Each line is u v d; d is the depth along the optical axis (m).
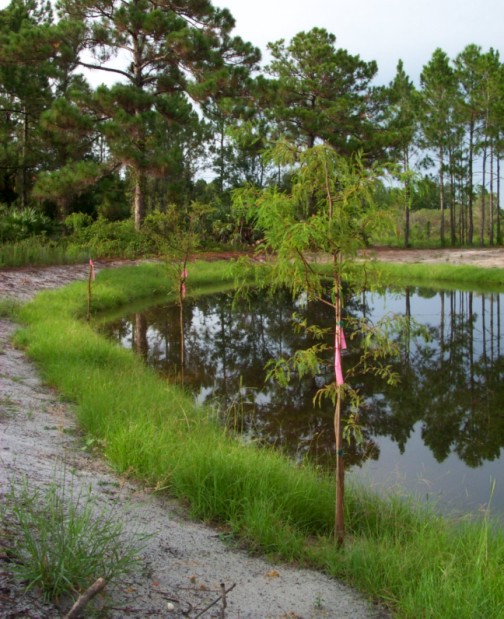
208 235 32.91
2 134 32.28
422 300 20.52
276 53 38.28
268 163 4.20
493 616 3.29
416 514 5.15
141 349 12.36
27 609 2.71
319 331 4.41
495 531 4.82
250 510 4.52
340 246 4.02
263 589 3.56
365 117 38.09
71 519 3.31
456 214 61.66
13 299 15.11
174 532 4.13
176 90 29.83
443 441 7.73
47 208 34.06
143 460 5.30
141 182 28.67
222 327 15.30
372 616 3.42
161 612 3.04
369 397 9.64
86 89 31.08
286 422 8.22
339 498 4.30
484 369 11.39
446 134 43.41
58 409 7.04
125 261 25.48
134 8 26.69
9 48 26.33
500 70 41.16
